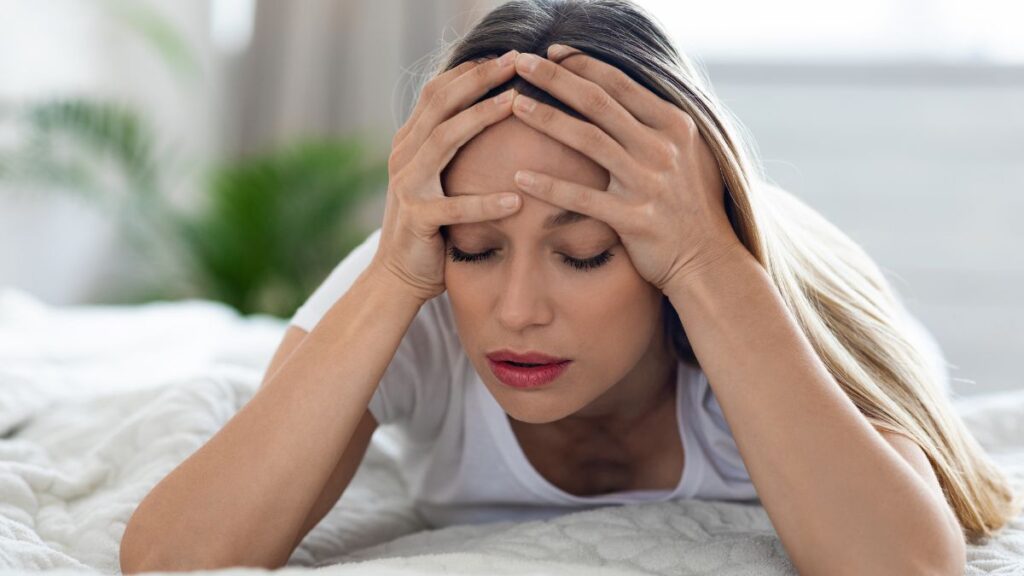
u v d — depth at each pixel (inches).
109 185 133.3
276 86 148.9
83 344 71.0
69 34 126.3
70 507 43.1
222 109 149.3
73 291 131.0
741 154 38.9
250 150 150.6
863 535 33.3
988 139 134.3
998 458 50.8
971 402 57.4
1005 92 133.2
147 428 45.8
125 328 78.1
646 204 35.7
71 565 36.8
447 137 35.7
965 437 43.4
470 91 36.5
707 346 36.8
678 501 42.5
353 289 39.5
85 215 132.4
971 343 136.3
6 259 118.8
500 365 37.1
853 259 48.1
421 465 49.2
